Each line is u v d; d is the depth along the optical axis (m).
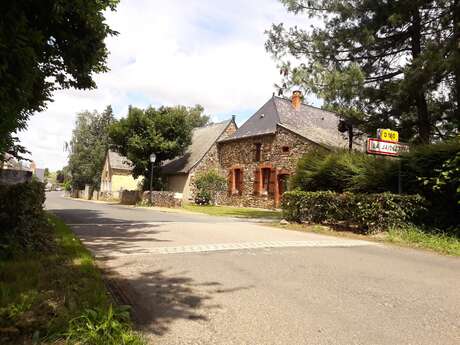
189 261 6.12
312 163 13.40
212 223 12.42
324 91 13.65
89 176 46.62
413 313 3.99
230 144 28.81
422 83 11.91
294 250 7.47
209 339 3.21
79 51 6.43
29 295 3.62
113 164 39.47
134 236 8.78
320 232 10.66
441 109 14.34
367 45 13.71
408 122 14.15
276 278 5.23
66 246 6.38
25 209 5.86
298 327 3.53
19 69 4.46
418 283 5.22
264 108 27.22
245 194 26.69
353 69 13.09
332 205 11.19
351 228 10.74
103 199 38.84
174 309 3.89
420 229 9.34
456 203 9.16
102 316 3.15
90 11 5.76
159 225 11.24
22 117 6.30
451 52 11.76
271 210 23.25
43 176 85.25
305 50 15.12
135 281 4.86
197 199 27.84
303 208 12.23
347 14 13.97
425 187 9.77
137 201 28.08
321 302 4.27
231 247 7.52
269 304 4.14
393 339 3.32
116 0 6.34
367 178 11.00
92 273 4.72
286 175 23.08
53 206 22.41
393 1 13.05
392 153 10.38
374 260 6.76
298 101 26.83
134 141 26.36
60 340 2.86
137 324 3.46
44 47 6.14
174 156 28.02
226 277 5.20
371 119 14.38
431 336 3.40
